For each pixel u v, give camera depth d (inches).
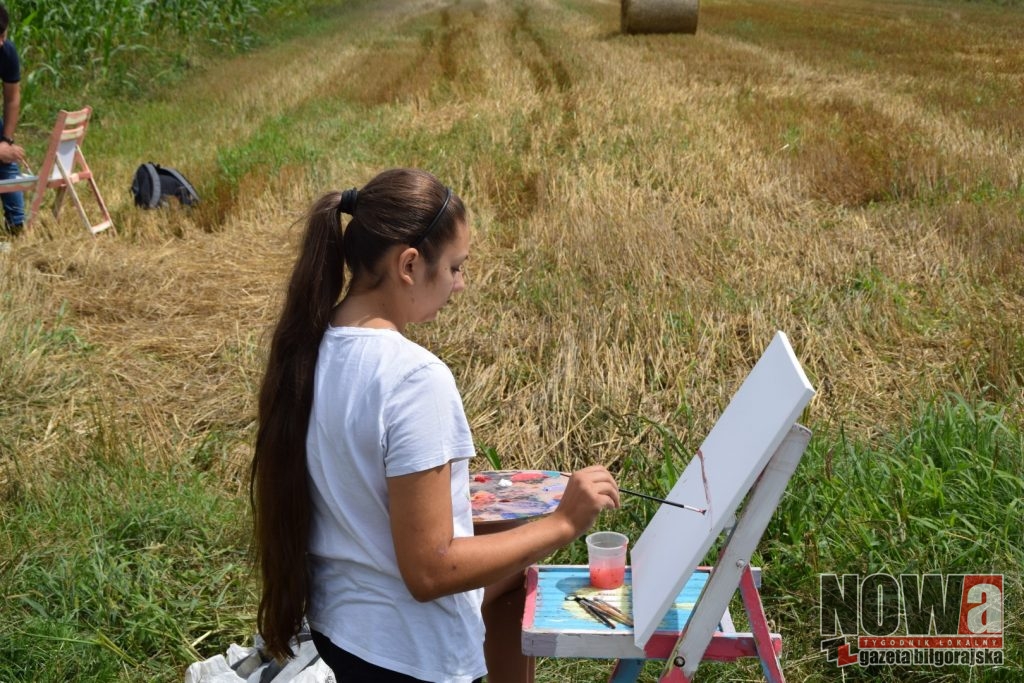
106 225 313.7
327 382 73.3
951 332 217.5
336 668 77.1
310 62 758.5
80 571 135.6
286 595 76.2
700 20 1024.9
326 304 75.2
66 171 306.5
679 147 387.2
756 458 72.3
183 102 582.9
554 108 499.2
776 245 277.6
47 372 207.3
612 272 249.1
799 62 674.2
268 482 74.8
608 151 387.2
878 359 207.3
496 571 73.0
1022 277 247.0
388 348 72.5
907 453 158.4
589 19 1099.9
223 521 151.8
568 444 176.2
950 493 143.6
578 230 279.9
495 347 209.9
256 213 330.6
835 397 191.8
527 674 99.7
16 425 184.9
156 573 137.6
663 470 159.2
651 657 84.4
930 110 474.3
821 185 342.0
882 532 135.9
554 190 329.7
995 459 151.8
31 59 574.2
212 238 307.3
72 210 334.6
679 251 263.7
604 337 209.9
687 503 85.0
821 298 234.2
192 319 244.1
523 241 281.7
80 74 602.5
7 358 203.5
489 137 427.2
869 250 270.5
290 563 75.4
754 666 119.6
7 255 275.0
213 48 801.6
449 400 71.9
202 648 128.0
